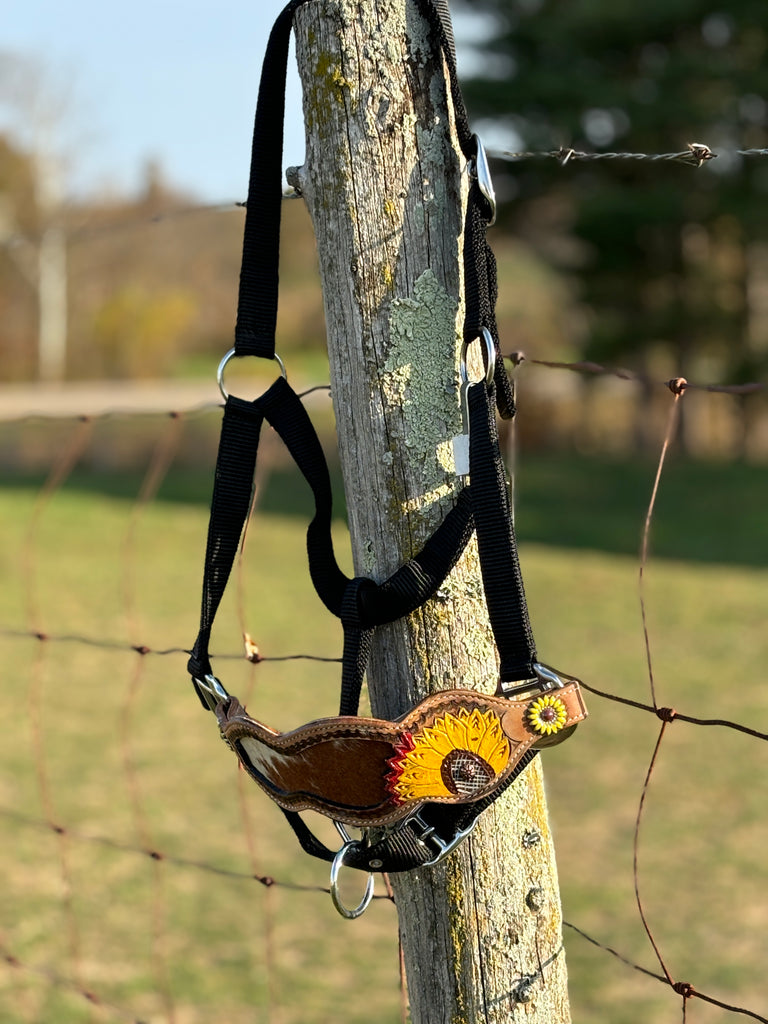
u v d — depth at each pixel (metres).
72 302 37.62
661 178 20.27
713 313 21.08
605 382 22.69
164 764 5.12
